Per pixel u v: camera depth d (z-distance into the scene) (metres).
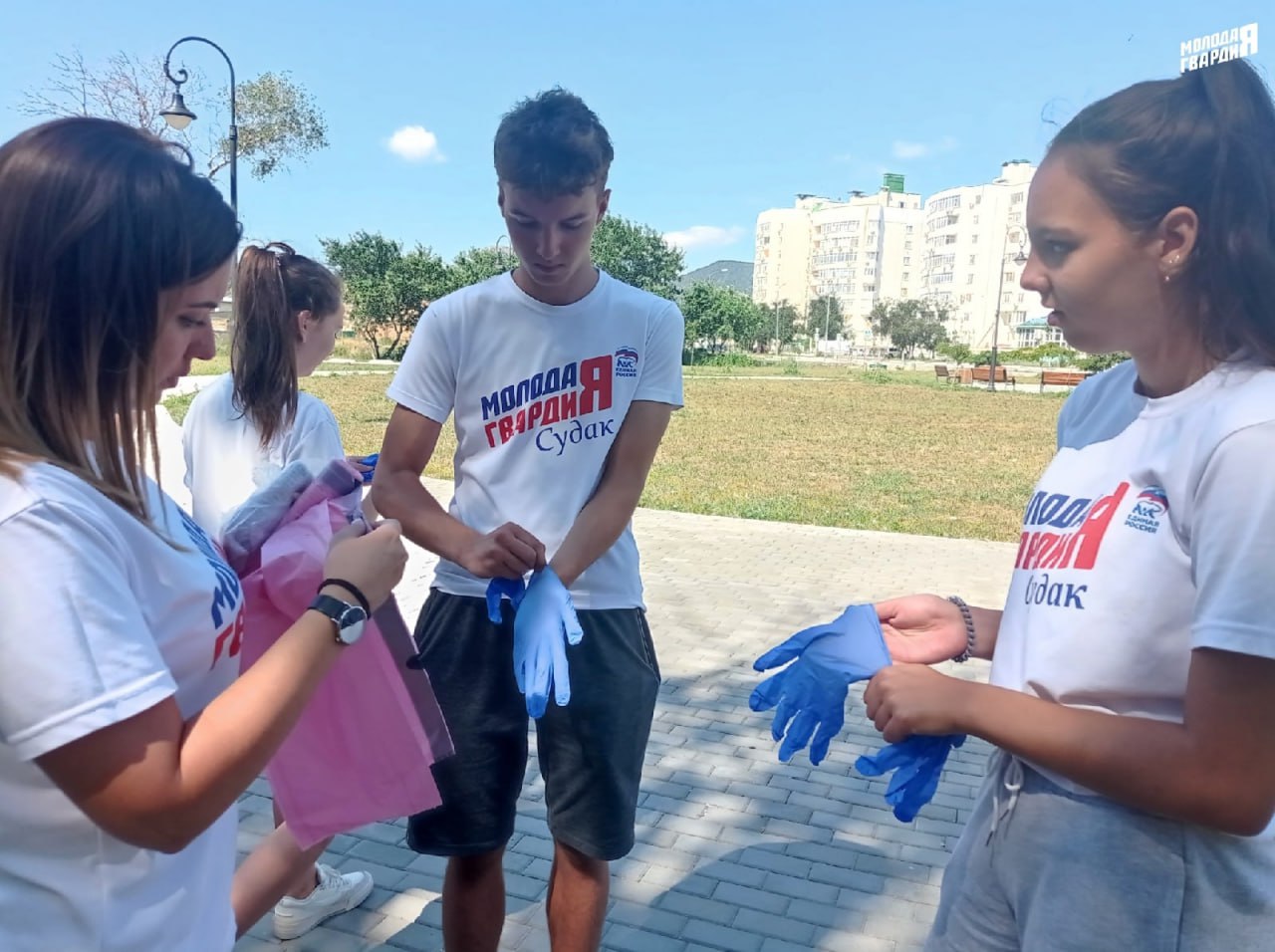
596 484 2.36
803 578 7.24
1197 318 1.28
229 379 2.86
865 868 3.31
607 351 2.31
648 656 2.40
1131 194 1.24
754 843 3.45
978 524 9.88
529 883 3.13
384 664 1.85
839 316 102.19
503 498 2.32
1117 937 1.29
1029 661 1.38
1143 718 1.25
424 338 2.34
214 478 2.78
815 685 1.63
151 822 1.14
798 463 14.05
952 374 44.22
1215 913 1.26
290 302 2.75
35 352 1.17
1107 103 1.29
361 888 2.98
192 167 1.34
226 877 1.49
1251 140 1.20
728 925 2.95
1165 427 1.29
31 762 1.13
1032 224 1.35
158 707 1.15
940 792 3.92
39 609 1.08
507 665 2.29
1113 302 1.30
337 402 19.25
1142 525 1.28
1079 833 1.33
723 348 66.38
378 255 43.88
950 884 1.58
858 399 28.33
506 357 2.30
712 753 4.20
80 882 1.21
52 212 1.15
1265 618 1.10
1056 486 1.45
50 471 1.15
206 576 1.37
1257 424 1.14
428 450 2.39
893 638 1.73
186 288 1.26
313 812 1.84
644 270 55.25
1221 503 1.15
